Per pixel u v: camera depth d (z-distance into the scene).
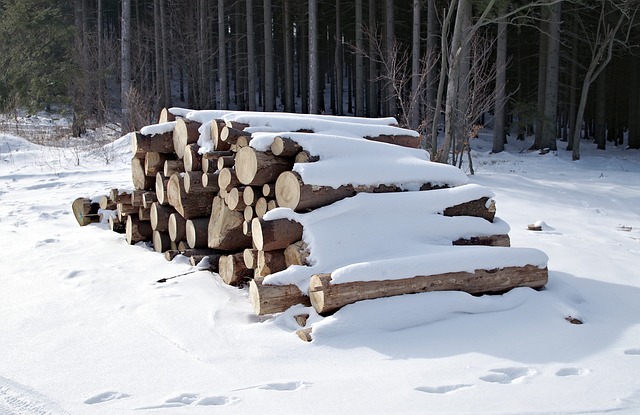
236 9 32.53
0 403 2.85
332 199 4.57
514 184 12.67
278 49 42.09
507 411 2.74
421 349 3.56
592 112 40.44
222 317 4.10
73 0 30.03
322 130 5.36
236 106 34.00
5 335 3.80
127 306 4.37
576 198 10.97
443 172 5.23
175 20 29.64
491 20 11.80
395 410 2.74
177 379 3.12
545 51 24.42
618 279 5.25
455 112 13.50
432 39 21.95
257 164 4.64
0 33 23.69
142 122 18.66
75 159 15.39
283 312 4.10
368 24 32.22
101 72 23.20
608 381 3.12
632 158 23.86
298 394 2.92
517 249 4.56
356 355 3.46
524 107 23.19
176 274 5.24
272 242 4.34
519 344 3.66
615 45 28.45
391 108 23.02
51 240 6.82
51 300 4.55
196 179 5.61
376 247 4.40
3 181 12.13
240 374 3.19
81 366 3.31
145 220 6.63
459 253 4.33
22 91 23.14
